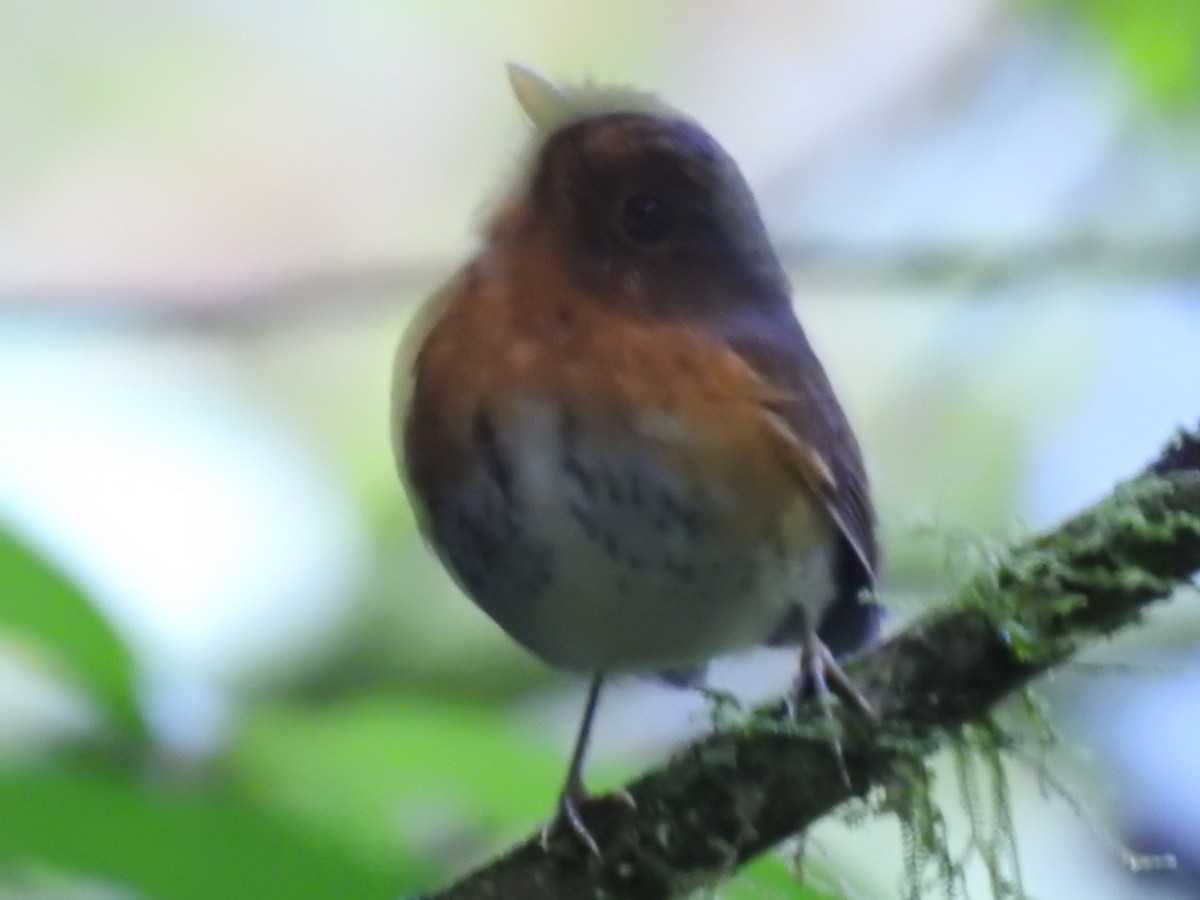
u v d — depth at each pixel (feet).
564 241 8.98
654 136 8.98
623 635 9.00
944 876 8.91
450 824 8.93
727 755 8.89
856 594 9.04
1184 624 9.34
